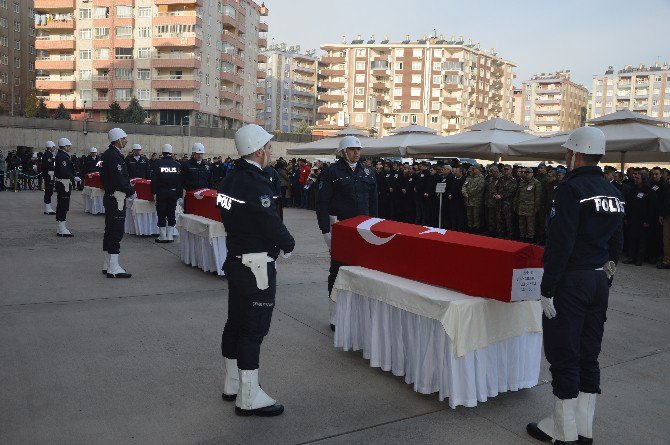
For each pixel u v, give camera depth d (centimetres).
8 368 435
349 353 499
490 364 397
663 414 393
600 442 350
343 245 515
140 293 691
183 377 430
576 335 332
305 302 675
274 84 10725
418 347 406
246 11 7850
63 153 1127
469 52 9956
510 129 1481
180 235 895
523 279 368
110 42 6512
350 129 2092
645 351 530
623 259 1100
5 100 7794
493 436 351
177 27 6312
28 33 8231
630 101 14462
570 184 323
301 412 377
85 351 479
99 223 1378
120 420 355
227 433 343
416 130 1809
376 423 364
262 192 357
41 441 324
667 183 993
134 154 1272
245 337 366
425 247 427
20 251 955
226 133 5291
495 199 1335
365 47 10006
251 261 359
